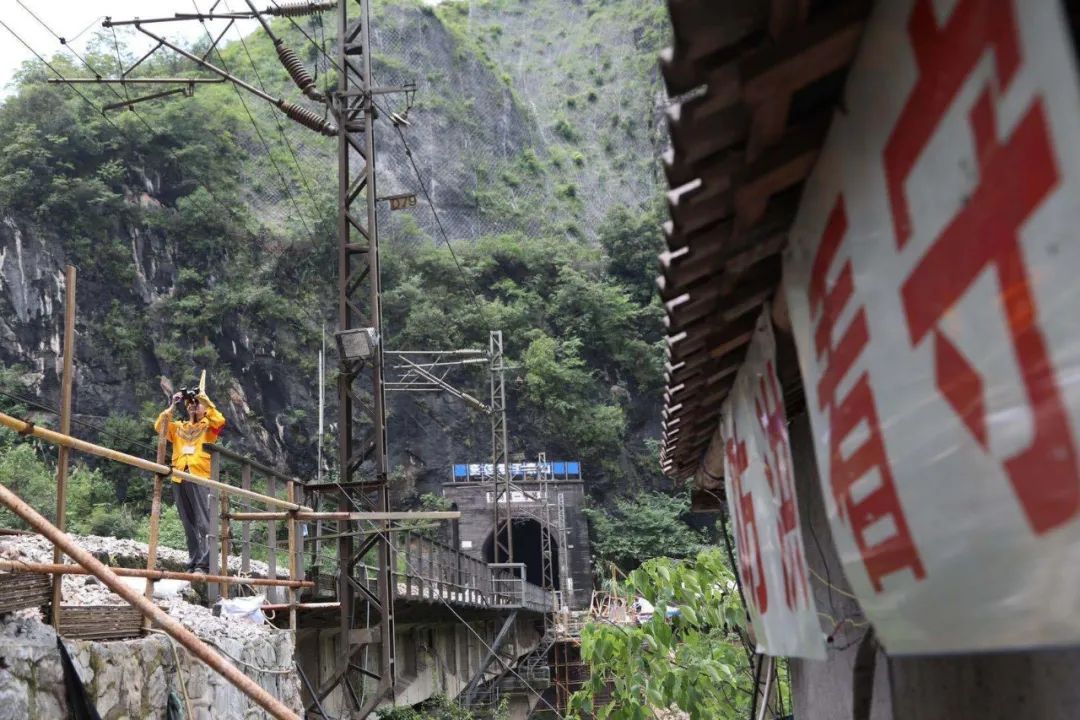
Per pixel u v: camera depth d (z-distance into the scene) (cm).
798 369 335
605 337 5469
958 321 131
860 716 314
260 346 4238
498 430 4909
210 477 926
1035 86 104
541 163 6631
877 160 154
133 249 4025
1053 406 108
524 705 2714
